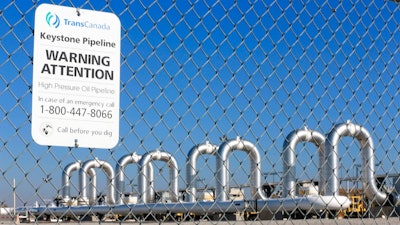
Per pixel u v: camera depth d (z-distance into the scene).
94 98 3.18
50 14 3.10
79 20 3.16
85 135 3.13
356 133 4.39
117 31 3.27
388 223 5.03
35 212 3.17
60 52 3.11
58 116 3.08
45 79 3.07
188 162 3.62
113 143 3.21
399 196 4.78
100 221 3.39
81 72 3.15
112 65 3.24
